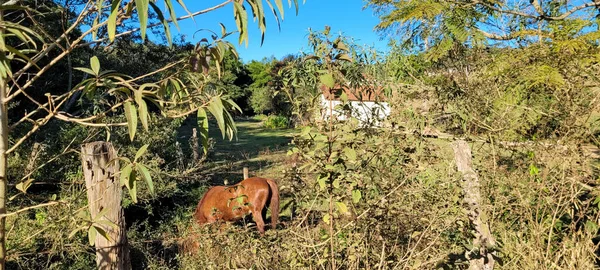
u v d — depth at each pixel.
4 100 1.48
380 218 2.51
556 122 3.76
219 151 17.25
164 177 6.98
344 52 2.10
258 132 29.42
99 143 2.82
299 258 2.51
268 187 5.98
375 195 2.63
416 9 4.48
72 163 6.13
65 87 9.79
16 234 3.42
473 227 2.78
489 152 3.71
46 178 5.43
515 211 3.51
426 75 5.28
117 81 1.50
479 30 4.88
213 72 1.64
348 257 2.45
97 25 1.33
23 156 5.57
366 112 2.56
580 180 3.44
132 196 1.27
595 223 3.25
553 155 3.42
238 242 2.79
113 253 2.84
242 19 1.40
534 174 3.44
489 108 3.97
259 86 45.47
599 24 4.16
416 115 2.99
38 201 4.81
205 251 3.07
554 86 3.62
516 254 3.20
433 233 2.77
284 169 2.45
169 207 7.25
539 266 3.05
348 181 2.23
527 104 3.95
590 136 3.44
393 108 3.07
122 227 2.91
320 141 2.14
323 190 2.30
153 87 1.51
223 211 5.50
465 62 4.96
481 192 3.34
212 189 5.77
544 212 3.40
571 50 3.50
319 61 2.12
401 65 4.85
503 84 4.08
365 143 2.42
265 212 6.27
